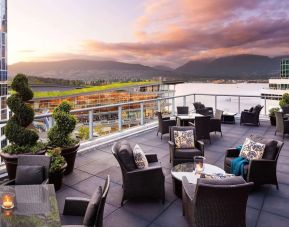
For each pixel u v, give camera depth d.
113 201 3.85
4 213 2.27
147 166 4.02
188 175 3.91
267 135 8.64
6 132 4.30
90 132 6.85
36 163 3.41
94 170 5.10
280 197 4.05
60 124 4.77
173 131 5.61
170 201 3.87
